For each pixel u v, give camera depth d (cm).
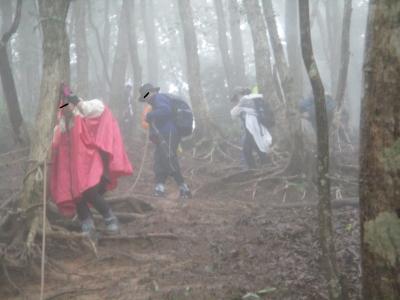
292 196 755
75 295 406
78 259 492
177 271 448
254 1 1091
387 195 207
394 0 206
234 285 403
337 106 852
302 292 384
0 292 422
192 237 548
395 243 206
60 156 534
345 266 431
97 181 516
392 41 205
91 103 538
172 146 760
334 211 618
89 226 536
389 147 205
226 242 523
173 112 769
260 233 541
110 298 397
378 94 208
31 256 454
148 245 532
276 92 1041
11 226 505
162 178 770
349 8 805
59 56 538
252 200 757
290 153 866
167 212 659
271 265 446
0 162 889
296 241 504
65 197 520
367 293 219
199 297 387
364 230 218
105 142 531
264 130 925
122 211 662
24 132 878
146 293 401
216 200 752
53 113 525
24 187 508
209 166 1047
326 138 309
